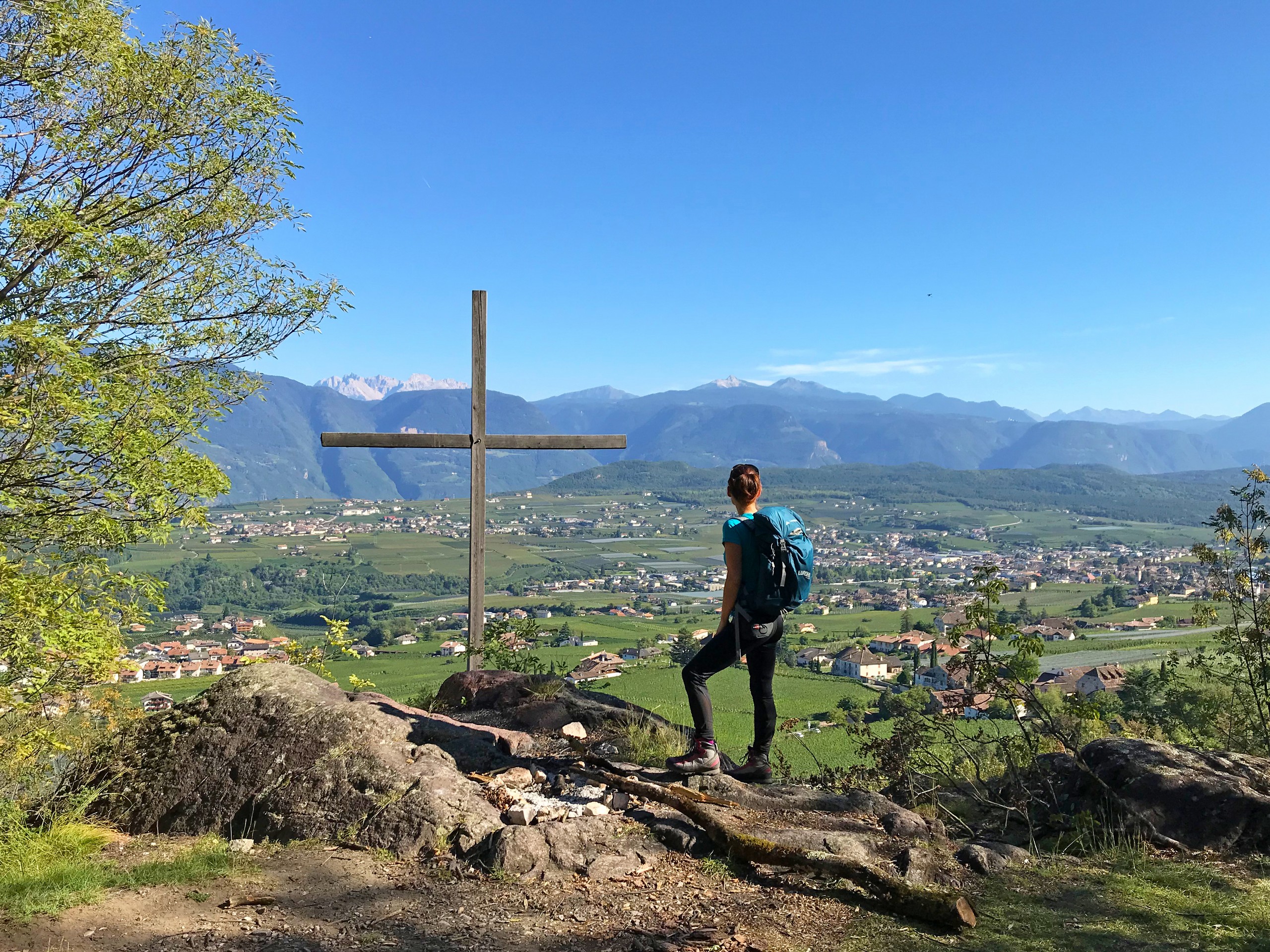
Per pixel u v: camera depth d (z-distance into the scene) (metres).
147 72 6.94
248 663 6.01
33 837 4.08
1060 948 3.13
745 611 4.69
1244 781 4.67
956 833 4.76
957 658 5.39
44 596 5.38
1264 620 5.92
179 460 6.45
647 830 4.19
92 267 6.68
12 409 5.59
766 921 3.35
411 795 4.23
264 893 3.53
